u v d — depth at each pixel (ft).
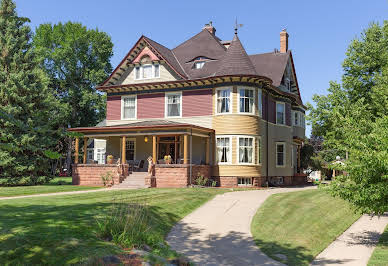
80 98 164.14
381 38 85.35
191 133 82.58
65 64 163.02
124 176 86.43
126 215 36.45
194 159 94.02
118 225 32.53
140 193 63.72
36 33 166.81
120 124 101.60
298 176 117.50
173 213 49.08
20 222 33.42
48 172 95.20
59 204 46.96
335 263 33.71
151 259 27.22
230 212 52.44
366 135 39.29
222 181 88.48
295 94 124.26
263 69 114.42
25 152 89.81
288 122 111.96
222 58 97.40
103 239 30.71
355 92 85.66
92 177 89.45
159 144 98.94
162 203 53.16
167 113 96.94
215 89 90.84
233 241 38.34
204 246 35.91
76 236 29.81
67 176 155.12
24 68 92.99
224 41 119.65
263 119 97.45
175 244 35.99
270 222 46.85
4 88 86.69
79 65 168.96
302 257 34.60
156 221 42.70
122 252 27.71
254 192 76.28
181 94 95.55
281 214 51.55
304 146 134.72
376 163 35.63
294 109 124.36
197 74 96.68
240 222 46.70
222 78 88.84
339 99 86.28
